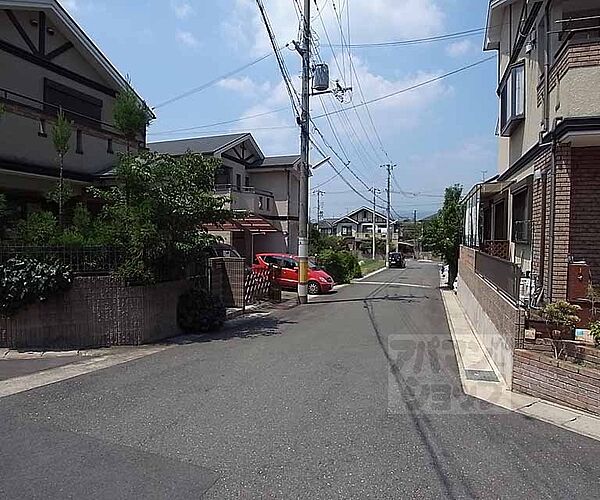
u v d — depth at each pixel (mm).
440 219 25891
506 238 13664
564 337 6129
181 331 10266
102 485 3500
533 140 9641
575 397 5367
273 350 8453
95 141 13961
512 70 10938
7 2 12484
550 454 4168
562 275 7676
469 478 3705
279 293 16797
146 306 9164
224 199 10406
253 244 27703
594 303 7156
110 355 8008
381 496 3404
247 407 5285
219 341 9375
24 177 12125
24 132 11656
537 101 9273
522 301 6812
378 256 61938
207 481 3578
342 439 4426
